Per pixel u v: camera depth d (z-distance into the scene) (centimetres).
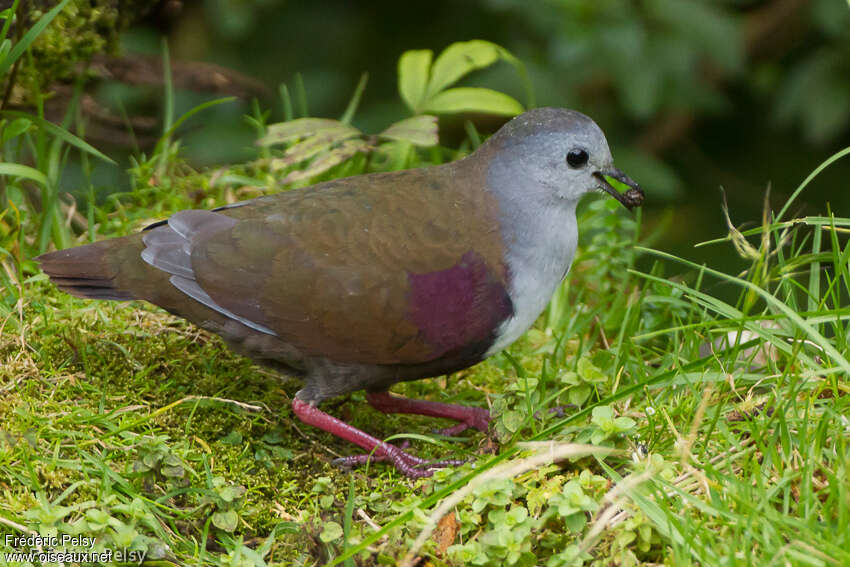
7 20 966
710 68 1803
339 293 852
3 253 993
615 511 733
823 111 1591
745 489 723
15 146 1223
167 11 1471
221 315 878
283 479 866
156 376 951
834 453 769
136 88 1496
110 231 1162
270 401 957
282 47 1783
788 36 1798
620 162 1622
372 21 1805
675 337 945
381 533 704
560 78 1588
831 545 657
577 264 1193
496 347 905
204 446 863
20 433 810
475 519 740
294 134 1165
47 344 938
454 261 868
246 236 866
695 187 1823
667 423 831
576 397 856
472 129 1309
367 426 976
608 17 1487
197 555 755
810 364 813
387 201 884
